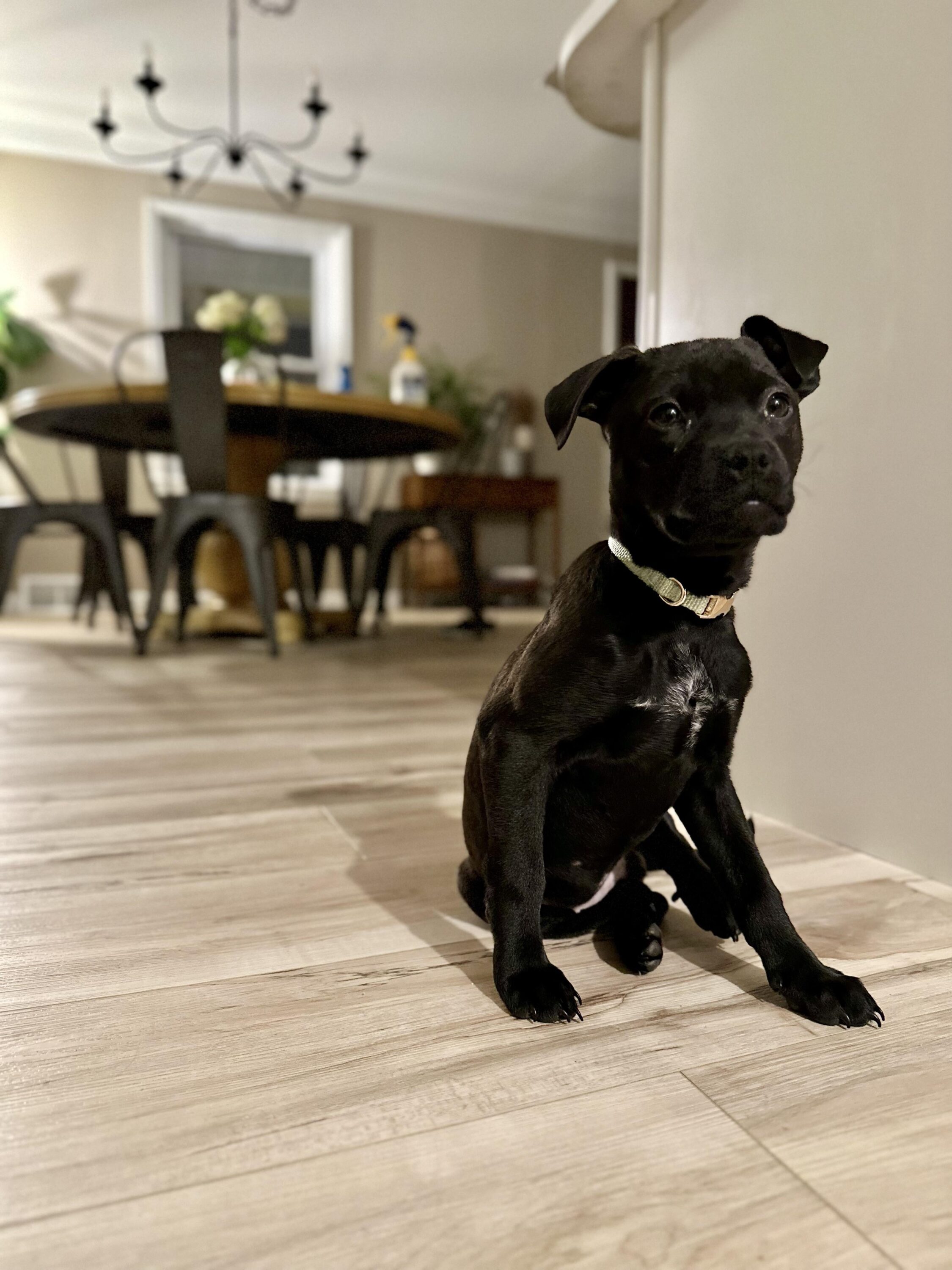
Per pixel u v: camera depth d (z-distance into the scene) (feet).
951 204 3.77
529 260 22.90
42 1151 2.12
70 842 4.56
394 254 21.75
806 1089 2.39
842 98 4.29
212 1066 2.50
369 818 4.99
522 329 22.99
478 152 20.08
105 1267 1.76
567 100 6.98
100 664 11.30
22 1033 2.69
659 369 2.77
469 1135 2.18
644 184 5.91
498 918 2.88
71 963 3.18
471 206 22.16
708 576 2.87
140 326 19.72
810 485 4.57
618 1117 2.25
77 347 19.36
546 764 2.92
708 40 5.24
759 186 4.86
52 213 19.06
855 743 4.39
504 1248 1.81
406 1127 2.21
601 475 23.97
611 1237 1.84
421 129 19.08
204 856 4.36
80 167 19.19
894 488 4.11
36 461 19.20
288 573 15.78
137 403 11.41
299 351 21.81
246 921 3.56
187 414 11.05
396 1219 1.89
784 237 4.69
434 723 7.71
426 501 20.79
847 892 3.86
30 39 15.72
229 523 11.80
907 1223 1.89
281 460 12.22
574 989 2.78
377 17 15.12
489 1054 2.56
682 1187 1.99
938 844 3.98
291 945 3.34
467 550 14.74
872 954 3.24
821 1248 1.82
